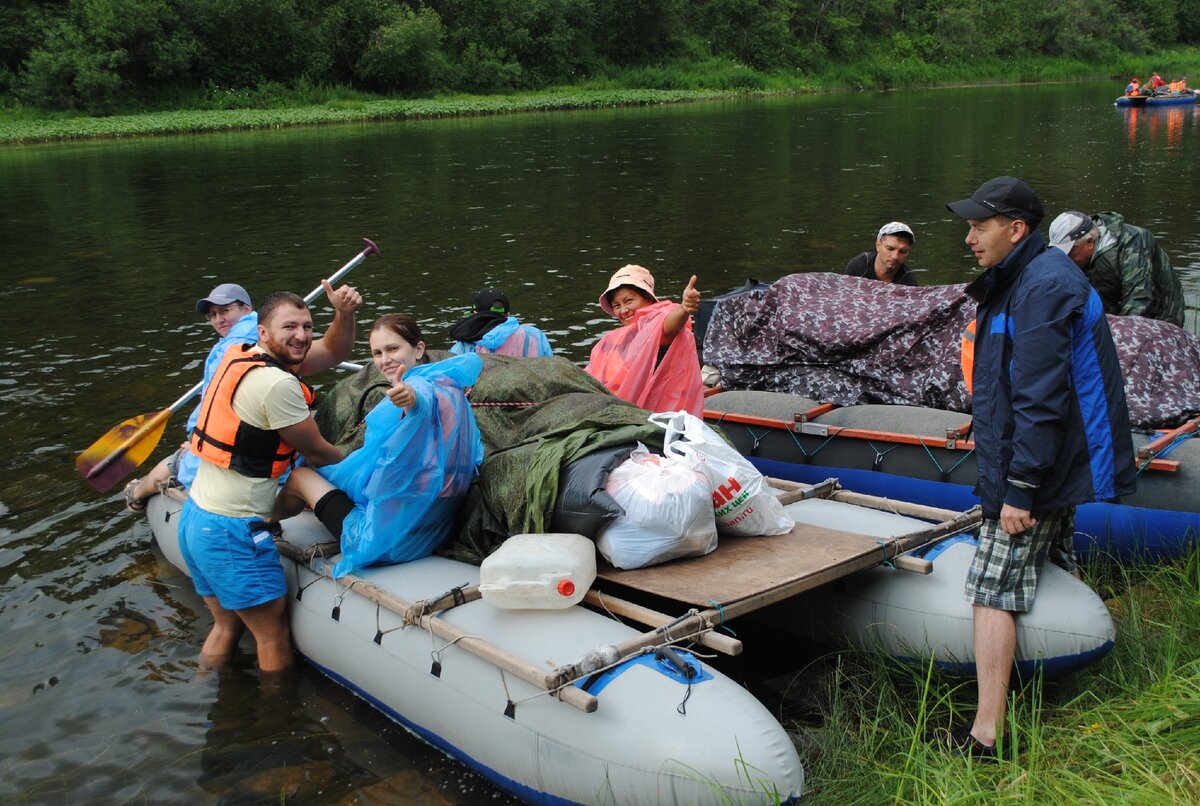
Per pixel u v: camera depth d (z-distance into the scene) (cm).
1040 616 327
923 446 475
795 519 413
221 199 1728
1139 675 342
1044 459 292
